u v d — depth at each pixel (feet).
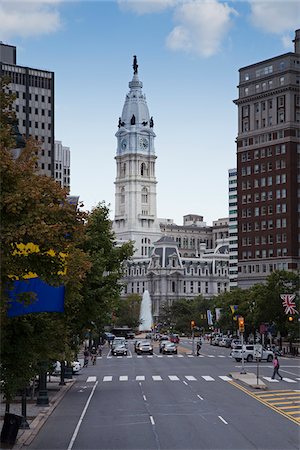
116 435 132.98
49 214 104.37
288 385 223.51
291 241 568.41
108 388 226.79
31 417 158.40
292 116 576.61
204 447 118.83
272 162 584.40
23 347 115.85
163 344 451.94
